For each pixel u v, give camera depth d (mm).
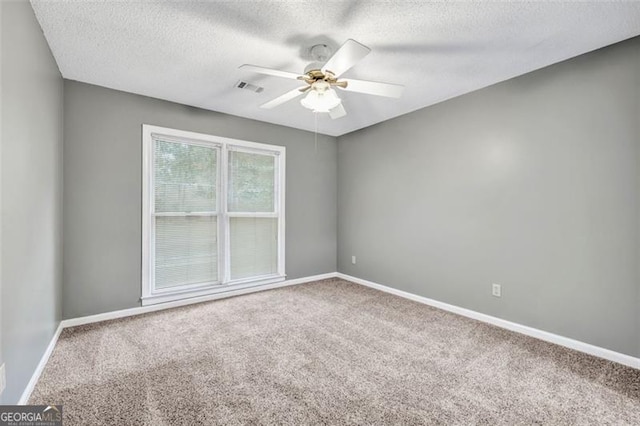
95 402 1700
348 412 1646
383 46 2170
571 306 2379
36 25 1832
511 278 2742
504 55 2299
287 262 4293
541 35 2031
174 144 3348
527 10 1775
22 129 1598
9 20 1420
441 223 3324
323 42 2121
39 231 1938
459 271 3162
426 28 1954
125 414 1608
